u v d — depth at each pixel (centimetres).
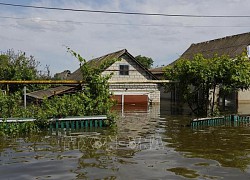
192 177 894
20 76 3891
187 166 1002
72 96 1825
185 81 2416
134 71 3266
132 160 1068
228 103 3247
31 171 942
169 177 892
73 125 1727
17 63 4097
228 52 3809
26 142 1358
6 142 1358
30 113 1670
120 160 1067
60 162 1038
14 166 994
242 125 1869
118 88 3206
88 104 1784
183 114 2422
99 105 1791
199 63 2248
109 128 1734
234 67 2173
